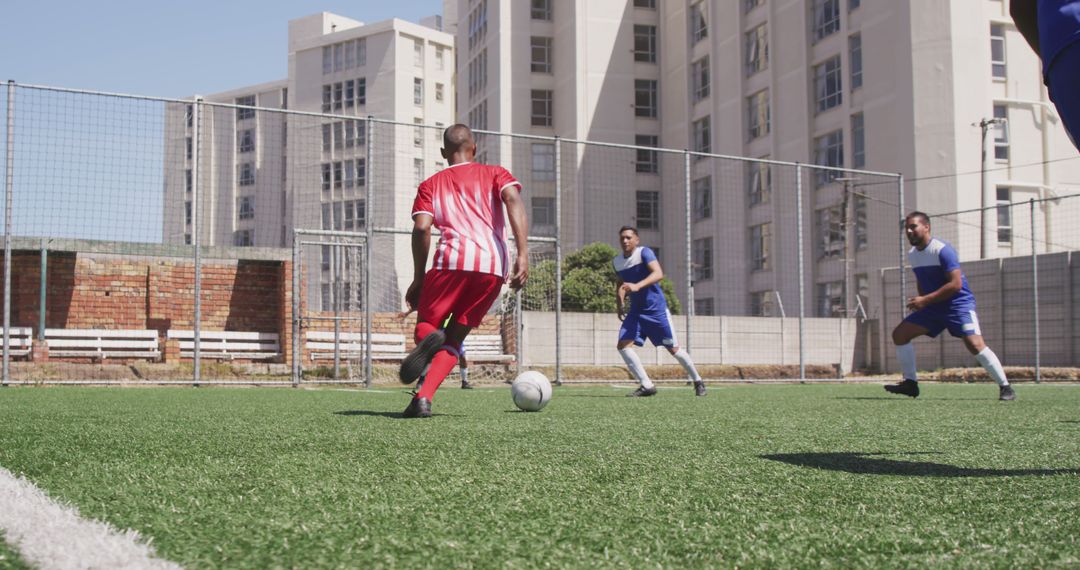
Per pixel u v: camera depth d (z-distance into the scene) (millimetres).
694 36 41656
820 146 33812
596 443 3580
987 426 4746
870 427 4617
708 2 40188
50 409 5738
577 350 17875
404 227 33125
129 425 4336
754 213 36781
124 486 2248
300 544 1571
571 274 32500
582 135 43125
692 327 19156
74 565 1386
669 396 9383
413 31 61188
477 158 47656
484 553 1517
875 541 1636
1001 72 28938
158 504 1978
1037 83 29156
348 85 61812
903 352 8781
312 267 38656
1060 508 1998
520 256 5125
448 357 5242
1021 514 1922
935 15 28656
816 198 33500
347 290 20766
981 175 28141
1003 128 28625
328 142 58938
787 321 20438
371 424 4555
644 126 43781
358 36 61469
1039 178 28781
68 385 11875
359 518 1829
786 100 35188
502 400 7762
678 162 42656
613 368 16438
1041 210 28672
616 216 42625
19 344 14758
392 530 1706
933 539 1655
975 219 28000
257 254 18000
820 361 21125
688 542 1619
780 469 2717
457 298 5062
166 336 16969
